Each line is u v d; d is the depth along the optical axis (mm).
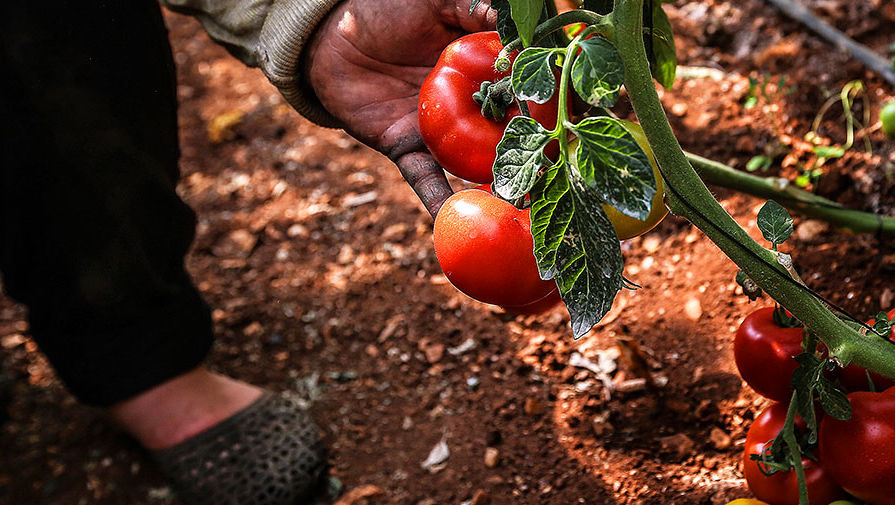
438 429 2025
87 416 2287
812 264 1983
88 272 1821
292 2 1380
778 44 2557
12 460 2186
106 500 2061
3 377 2404
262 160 2967
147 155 1768
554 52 917
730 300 2012
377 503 1903
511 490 1835
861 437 1205
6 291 1957
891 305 1854
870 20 2541
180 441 2010
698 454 1779
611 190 860
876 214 2055
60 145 1651
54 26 1552
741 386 1852
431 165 1290
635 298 2111
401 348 2250
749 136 2328
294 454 1979
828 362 1208
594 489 1771
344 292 2443
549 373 2055
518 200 981
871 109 2307
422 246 2514
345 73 1414
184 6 1607
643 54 958
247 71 3383
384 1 1313
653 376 1932
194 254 2680
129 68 1660
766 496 1355
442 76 1095
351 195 2752
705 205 1048
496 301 1084
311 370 2260
